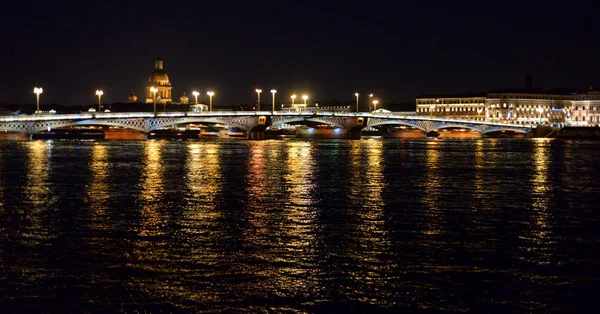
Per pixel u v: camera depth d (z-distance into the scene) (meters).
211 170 92.06
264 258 37.44
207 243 40.94
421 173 89.19
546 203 59.41
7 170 91.38
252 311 29.89
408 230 45.44
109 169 93.56
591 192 68.25
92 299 31.02
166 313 29.61
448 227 46.66
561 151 155.25
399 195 64.31
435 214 52.38
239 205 56.66
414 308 30.25
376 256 38.03
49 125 199.62
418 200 60.72
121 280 33.47
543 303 30.73
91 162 107.94
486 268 35.75
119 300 30.94
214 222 48.00
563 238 43.03
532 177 84.56
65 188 69.25
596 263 36.75
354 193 65.62
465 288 32.62
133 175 84.00
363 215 51.53
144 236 42.84
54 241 41.25
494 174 88.69
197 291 32.06
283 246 40.22
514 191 68.69
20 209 53.97
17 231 44.31
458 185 74.00
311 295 31.67
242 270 35.16
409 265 36.25
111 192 65.75
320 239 42.25
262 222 48.09
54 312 29.62
